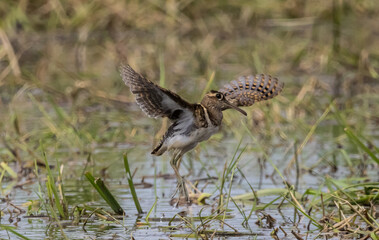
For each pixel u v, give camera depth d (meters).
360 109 16.61
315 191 10.43
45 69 19.86
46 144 14.16
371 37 21.53
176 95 8.98
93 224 9.45
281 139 14.39
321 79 19.25
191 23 22.52
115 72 19.36
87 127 15.14
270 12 22.97
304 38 22.25
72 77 18.67
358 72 18.80
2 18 21.94
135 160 13.37
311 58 20.58
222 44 21.92
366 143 13.97
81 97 17.58
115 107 17.23
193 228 8.64
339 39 20.20
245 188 11.45
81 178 12.02
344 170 12.45
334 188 11.33
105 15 22.31
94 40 22.02
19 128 14.41
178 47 21.25
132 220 9.62
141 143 14.73
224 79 18.58
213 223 9.48
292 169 12.70
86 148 14.28
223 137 15.16
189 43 21.92
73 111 16.44
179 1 22.50
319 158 13.32
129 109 17.05
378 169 12.54
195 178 12.13
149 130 15.57
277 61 20.19
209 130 9.88
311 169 12.47
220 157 13.52
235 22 23.17
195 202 10.66
